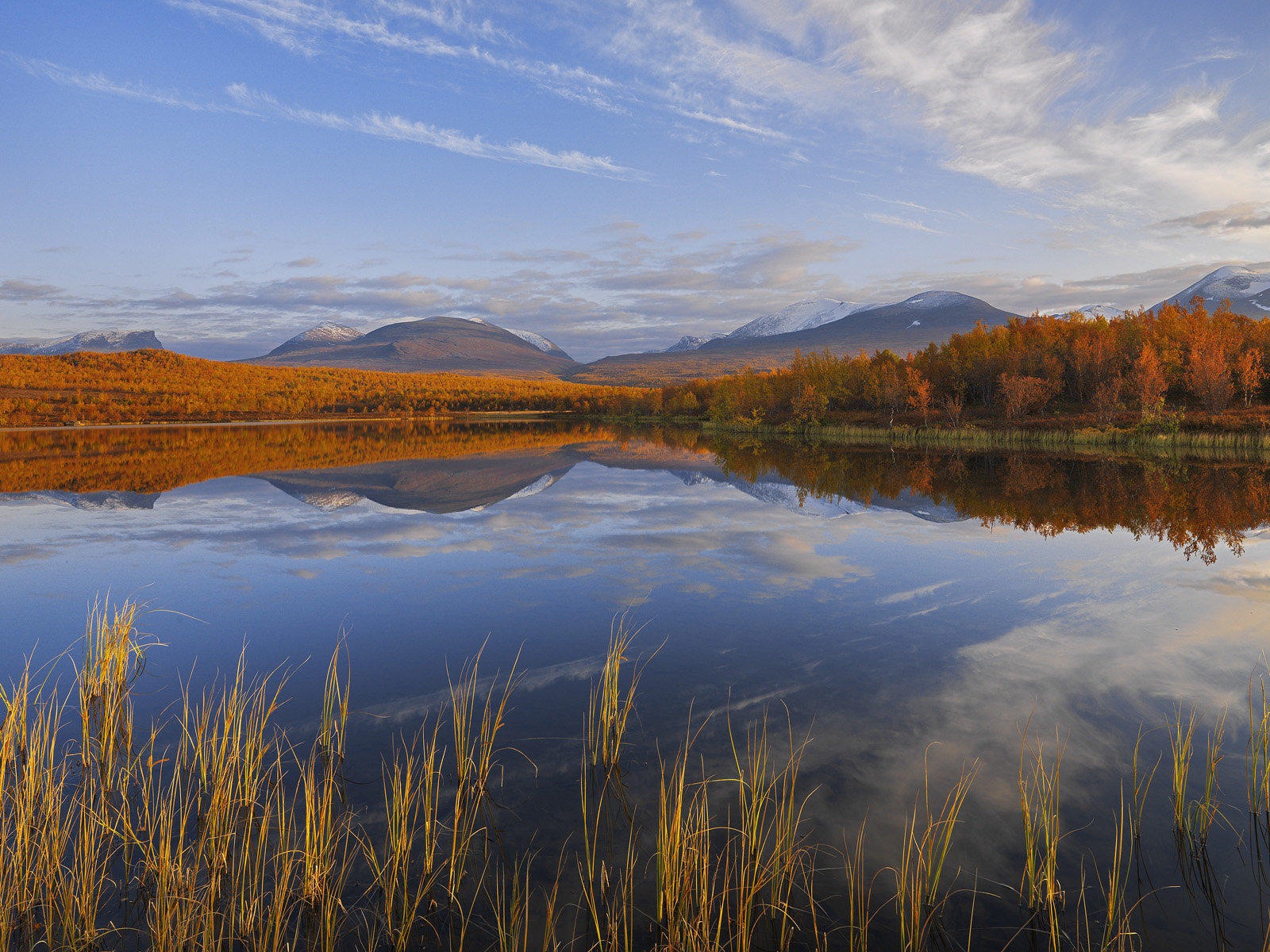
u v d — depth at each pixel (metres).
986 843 6.10
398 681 9.70
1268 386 66.69
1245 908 5.29
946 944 4.96
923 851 6.00
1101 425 61.75
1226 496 27.75
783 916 5.23
